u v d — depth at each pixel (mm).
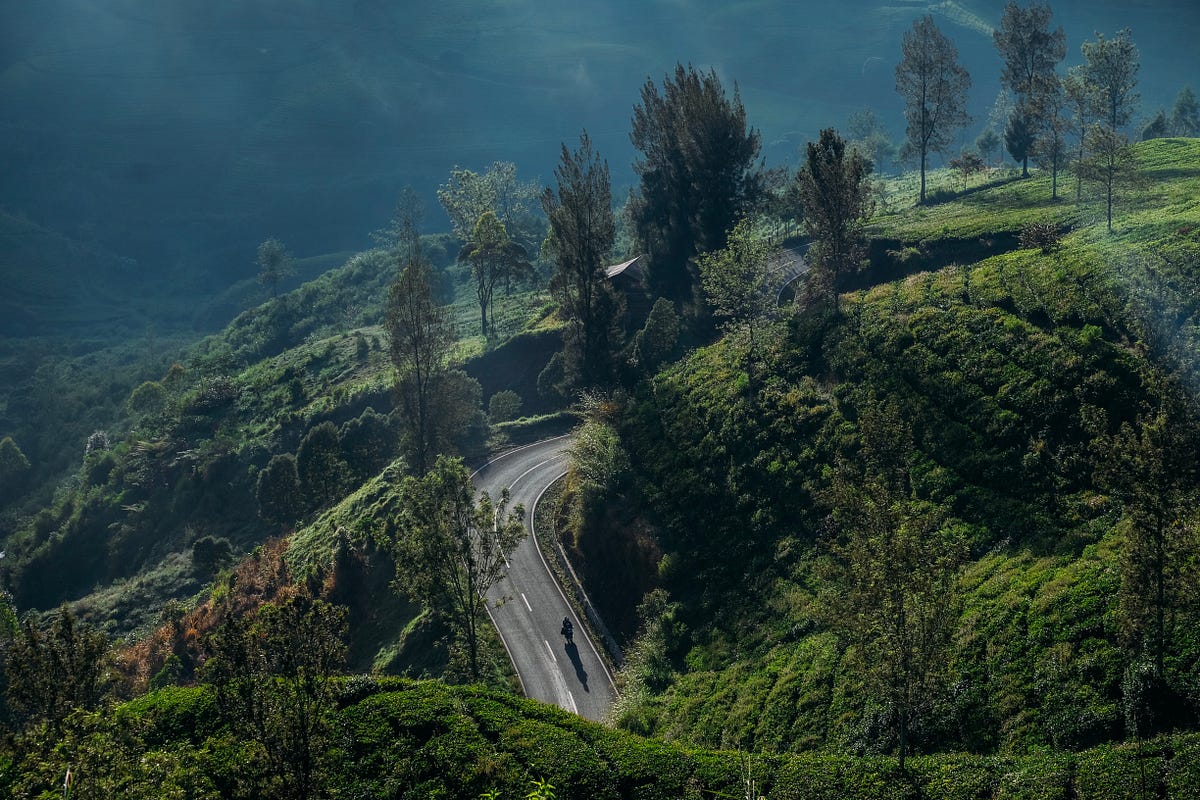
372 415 95375
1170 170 86875
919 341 59312
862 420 45156
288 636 30156
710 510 58562
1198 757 27625
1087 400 46594
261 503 89938
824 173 69688
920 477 48906
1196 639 31391
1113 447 32156
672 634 51750
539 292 134750
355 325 159750
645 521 60969
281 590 66688
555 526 67875
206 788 33344
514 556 65000
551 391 93938
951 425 50812
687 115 90812
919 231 83438
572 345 87312
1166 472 30438
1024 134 110688
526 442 85000
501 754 36906
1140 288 52438
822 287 71438
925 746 34906
